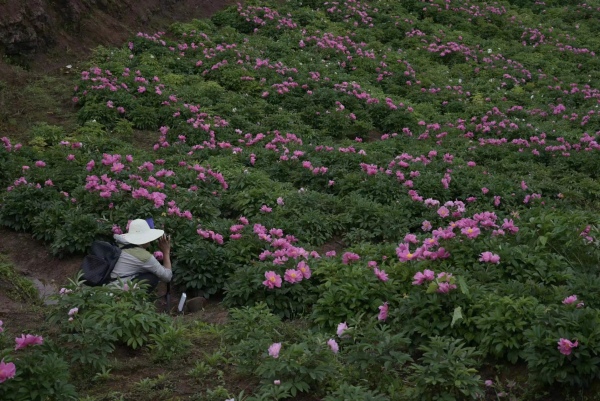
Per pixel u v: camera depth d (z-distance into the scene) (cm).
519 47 2703
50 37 1800
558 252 852
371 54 2277
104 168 1224
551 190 1346
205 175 1253
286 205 1177
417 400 574
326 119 1686
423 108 1917
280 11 2534
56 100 1630
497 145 1603
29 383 539
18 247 1048
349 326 736
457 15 2934
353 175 1296
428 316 687
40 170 1197
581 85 2306
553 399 587
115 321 677
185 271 928
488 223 884
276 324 712
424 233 1117
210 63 1953
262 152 1426
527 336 609
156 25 2198
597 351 571
